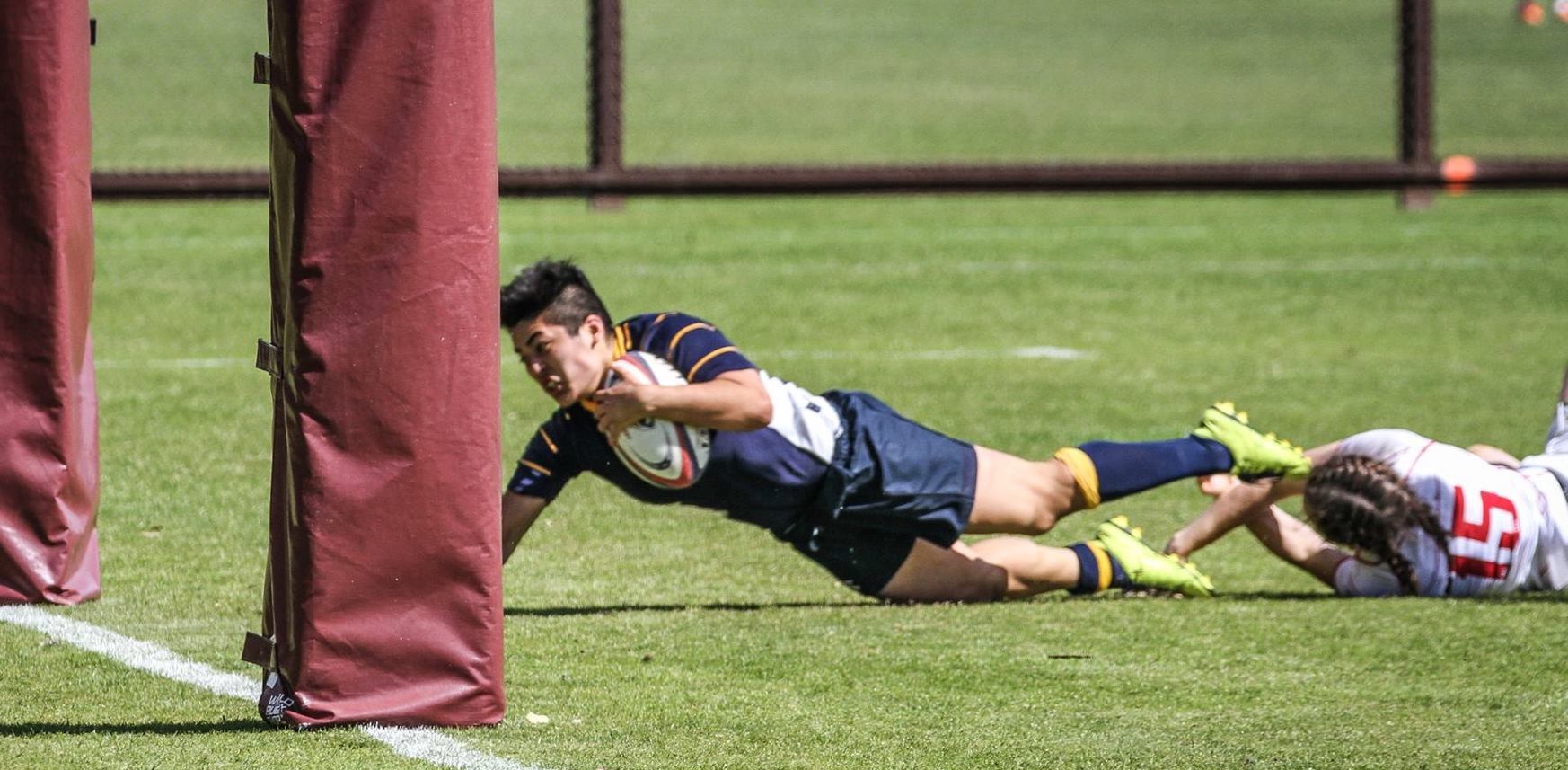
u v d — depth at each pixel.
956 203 62.50
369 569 14.40
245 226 52.62
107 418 29.78
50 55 17.95
